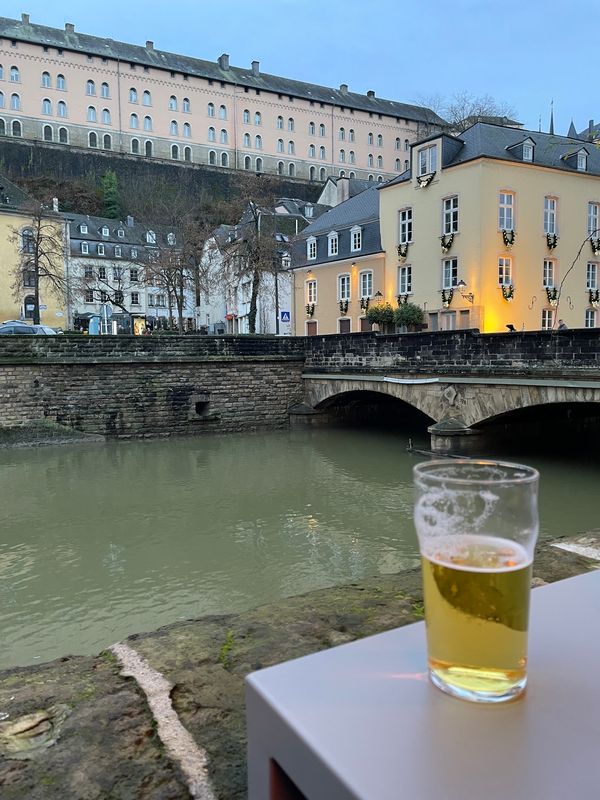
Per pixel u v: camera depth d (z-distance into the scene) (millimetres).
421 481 935
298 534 12039
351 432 25422
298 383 26734
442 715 812
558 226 31172
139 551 11172
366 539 11727
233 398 25516
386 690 881
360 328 36250
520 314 30156
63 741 1565
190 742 1541
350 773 698
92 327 37969
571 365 15773
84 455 20750
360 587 2656
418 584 2680
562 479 15695
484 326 29047
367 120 101375
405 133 104812
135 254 66312
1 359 21734
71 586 9609
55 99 83062
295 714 821
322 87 103000
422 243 31828
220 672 1912
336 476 17016
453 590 850
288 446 22094
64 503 14477
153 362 23953
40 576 10031
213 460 19641
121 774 1431
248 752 929
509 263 29828
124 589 9484
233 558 10750
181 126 90000
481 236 28828
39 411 22422
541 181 30500
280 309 47312
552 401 16297
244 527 12477
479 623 834
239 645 2104
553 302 31062
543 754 730
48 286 52250
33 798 1355
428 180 30781
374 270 35000
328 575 9977
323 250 39312
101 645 7746
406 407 29734
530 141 29953
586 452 19406
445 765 709
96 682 1875
